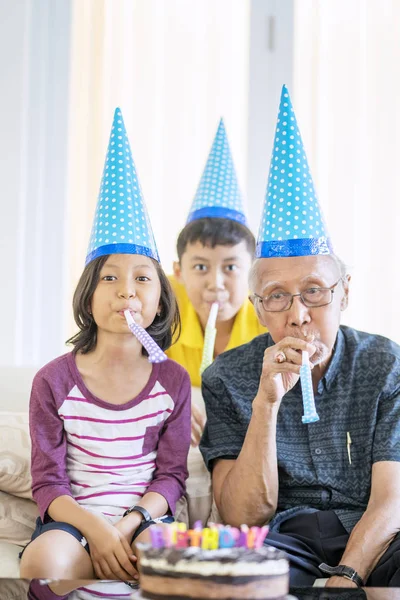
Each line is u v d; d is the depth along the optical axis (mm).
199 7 2652
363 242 2541
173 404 1617
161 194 2625
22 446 1653
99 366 1600
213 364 1730
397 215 2537
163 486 1546
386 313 2514
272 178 1612
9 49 2625
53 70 2689
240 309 2137
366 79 2580
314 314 1540
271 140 2641
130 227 1598
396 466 1517
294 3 2639
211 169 2207
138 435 1585
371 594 1130
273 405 1524
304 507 1577
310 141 2590
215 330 2004
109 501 1532
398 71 2570
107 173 1632
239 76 2646
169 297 1677
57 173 2676
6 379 1827
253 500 1539
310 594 1130
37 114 2658
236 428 1662
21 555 1478
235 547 975
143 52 2643
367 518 1453
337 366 1623
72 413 1566
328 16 2611
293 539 1492
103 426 1570
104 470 1554
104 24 2645
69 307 2639
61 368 1594
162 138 2633
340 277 1575
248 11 2648
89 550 1418
